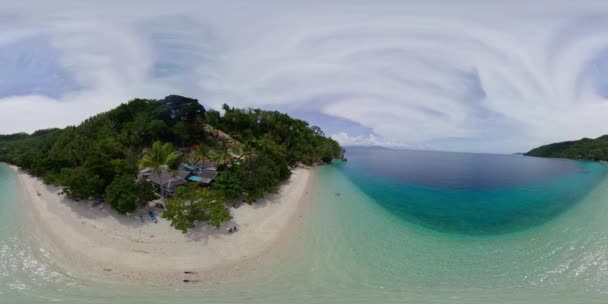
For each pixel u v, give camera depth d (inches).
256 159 2101.4
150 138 2719.0
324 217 1652.3
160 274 978.1
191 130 3002.0
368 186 2819.9
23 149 3740.2
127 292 869.2
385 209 1934.1
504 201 2218.3
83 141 2642.7
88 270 989.8
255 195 1668.3
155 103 3319.4
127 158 2187.5
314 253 1188.5
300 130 4697.3
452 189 2738.7
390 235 1428.4
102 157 1744.6
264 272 1026.1
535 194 2484.0
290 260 1120.8
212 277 976.3
